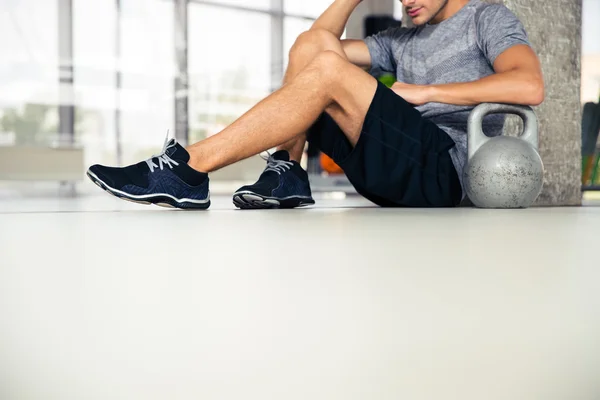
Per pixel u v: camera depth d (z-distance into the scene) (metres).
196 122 7.12
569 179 2.78
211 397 0.26
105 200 3.88
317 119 2.14
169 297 0.48
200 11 7.11
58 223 1.39
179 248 0.86
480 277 0.60
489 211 1.97
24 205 2.96
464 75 2.29
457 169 2.24
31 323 0.39
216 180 6.04
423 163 2.14
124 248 0.86
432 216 1.68
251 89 7.35
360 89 2.05
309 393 0.27
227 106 7.26
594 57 4.04
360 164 2.12
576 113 2.79
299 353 0.32
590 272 0.65
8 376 0.29
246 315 0.41
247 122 1.91
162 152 1.82
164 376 0.29
